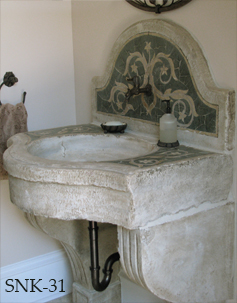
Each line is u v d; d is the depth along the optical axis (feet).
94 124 7.23
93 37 7.03
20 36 7.04
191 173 4.42
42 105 7.54
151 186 4.07
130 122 6.34
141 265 4.35
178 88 5.23
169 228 4.49
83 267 6.77
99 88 7.01
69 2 7.46
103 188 4.09
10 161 4.69
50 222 6.31
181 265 4.75
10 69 7.05
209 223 4.85
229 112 4.58
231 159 4.76
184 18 5.09
